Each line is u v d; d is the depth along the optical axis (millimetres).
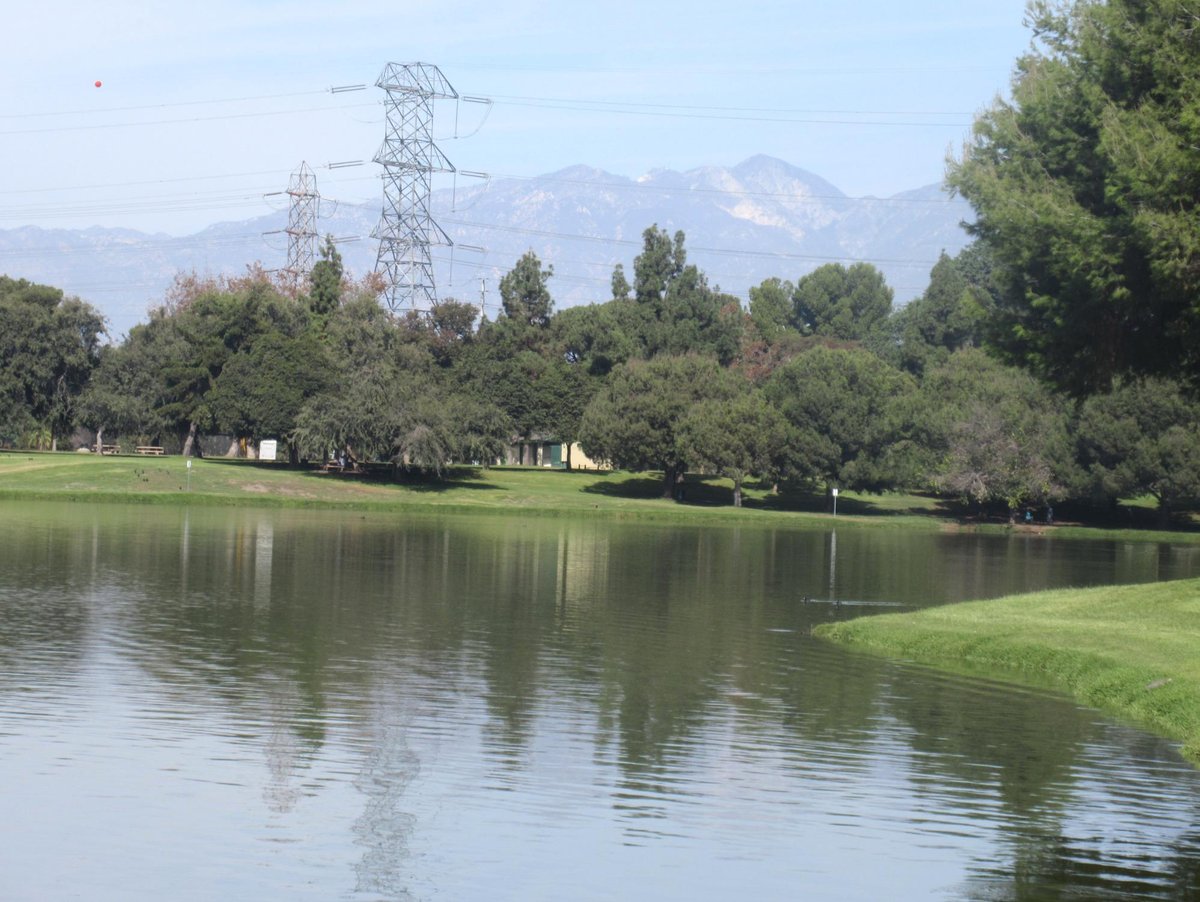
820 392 109188
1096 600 36312
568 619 35781
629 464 114250
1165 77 33844
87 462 102562
